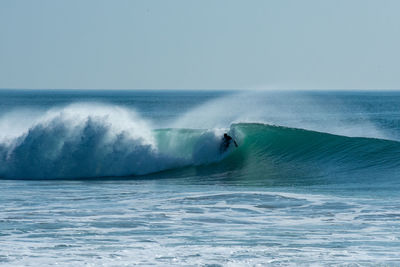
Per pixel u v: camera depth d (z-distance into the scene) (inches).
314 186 3339.1
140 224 2320.4
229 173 3929.6
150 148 4143.7
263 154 4202.8
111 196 3002.0
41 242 2041.1
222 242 2050.9
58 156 4099.4
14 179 3912.4
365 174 3681.1
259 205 2679.6
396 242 2037.4
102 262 1814.7
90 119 4183.1
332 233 2170.3
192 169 4109.3
